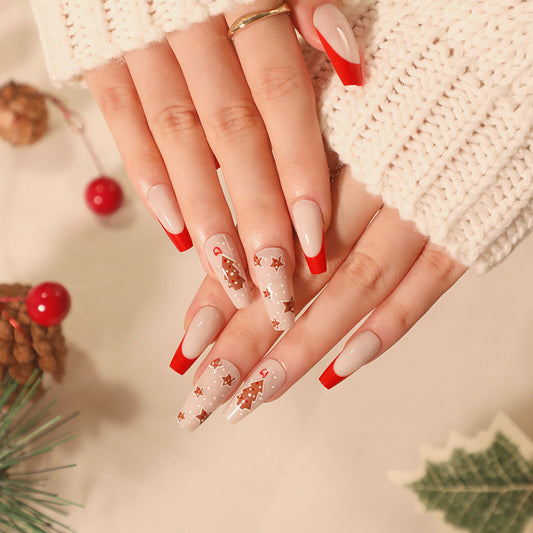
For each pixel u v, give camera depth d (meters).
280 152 0.33
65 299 0.40
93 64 0.35
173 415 0.45
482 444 0.44
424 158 0.33
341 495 0.44
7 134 0.46
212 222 0.34
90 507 0.44
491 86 0.33
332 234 0.35
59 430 0.44
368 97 0.33
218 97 0.34
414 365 0.46
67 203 0.47
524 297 0.46
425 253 0.35
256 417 0.45
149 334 0.46
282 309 0.33
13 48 0.48
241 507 0.44
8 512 0.39
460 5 0.33
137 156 0.36
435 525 0.44
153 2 0.34
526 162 0.33
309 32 0.33
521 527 0.43
